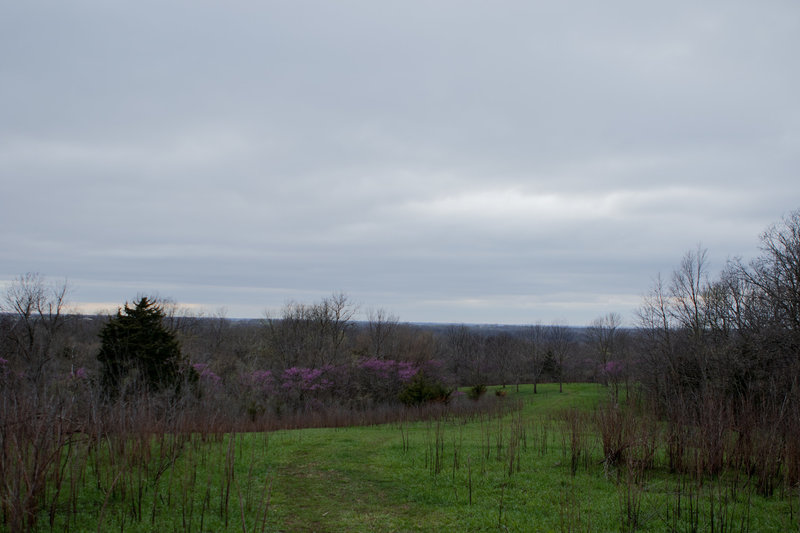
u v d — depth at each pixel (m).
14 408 9.25
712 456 12.37
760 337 22.52
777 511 10.12
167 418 16.14
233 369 45.62
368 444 19.02
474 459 15.54
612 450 13.63
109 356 27.89
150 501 10.64
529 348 76.19
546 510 10.52
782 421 12.28
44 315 33.97
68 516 8.59
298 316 56.03
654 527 9.45
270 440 19.62
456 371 74.19
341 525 10.02
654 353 32.75
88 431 11.55
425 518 10.39
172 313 51.19
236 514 10.36
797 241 25.25
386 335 58.72
